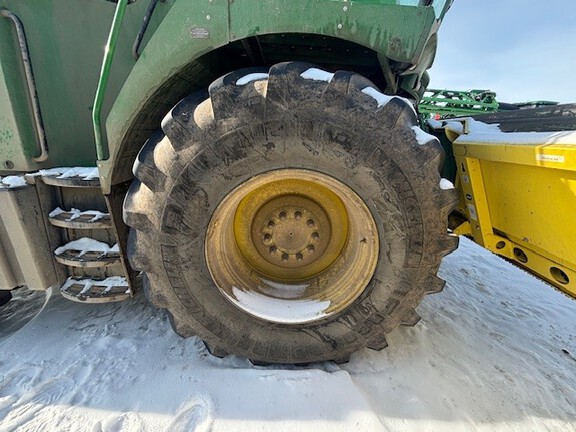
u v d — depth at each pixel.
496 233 2.39
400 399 1.71
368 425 1.53
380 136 1.49
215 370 1.83
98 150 1.68
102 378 1.80
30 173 2.03
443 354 2.06
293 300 1.94
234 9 1.43
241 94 1.48
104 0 2.08
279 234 2.02
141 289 2.72
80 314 2.41
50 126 2.07
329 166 1.56
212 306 1.77
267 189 1.91
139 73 1.53
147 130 1.81
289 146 1.53
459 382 1.84
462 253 3.89
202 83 1.89
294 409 1.61
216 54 1.87
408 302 1.75
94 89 2.16
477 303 2.72
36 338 2.15
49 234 1.96
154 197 1.58
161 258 1.66
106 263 1.90
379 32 1.46
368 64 2.15
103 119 2.17
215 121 1.49
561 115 2.01
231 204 1.68
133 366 1.89
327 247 2.04
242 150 1.52
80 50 2.08
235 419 1.56
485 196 2.33
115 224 1.83
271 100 1.46
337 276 1.95
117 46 2.12
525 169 1.86
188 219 1.61
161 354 1.99
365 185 1.57
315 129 1.49
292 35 1.83
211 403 1.63
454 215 2.93
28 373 1.84
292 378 1.77
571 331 2.38
